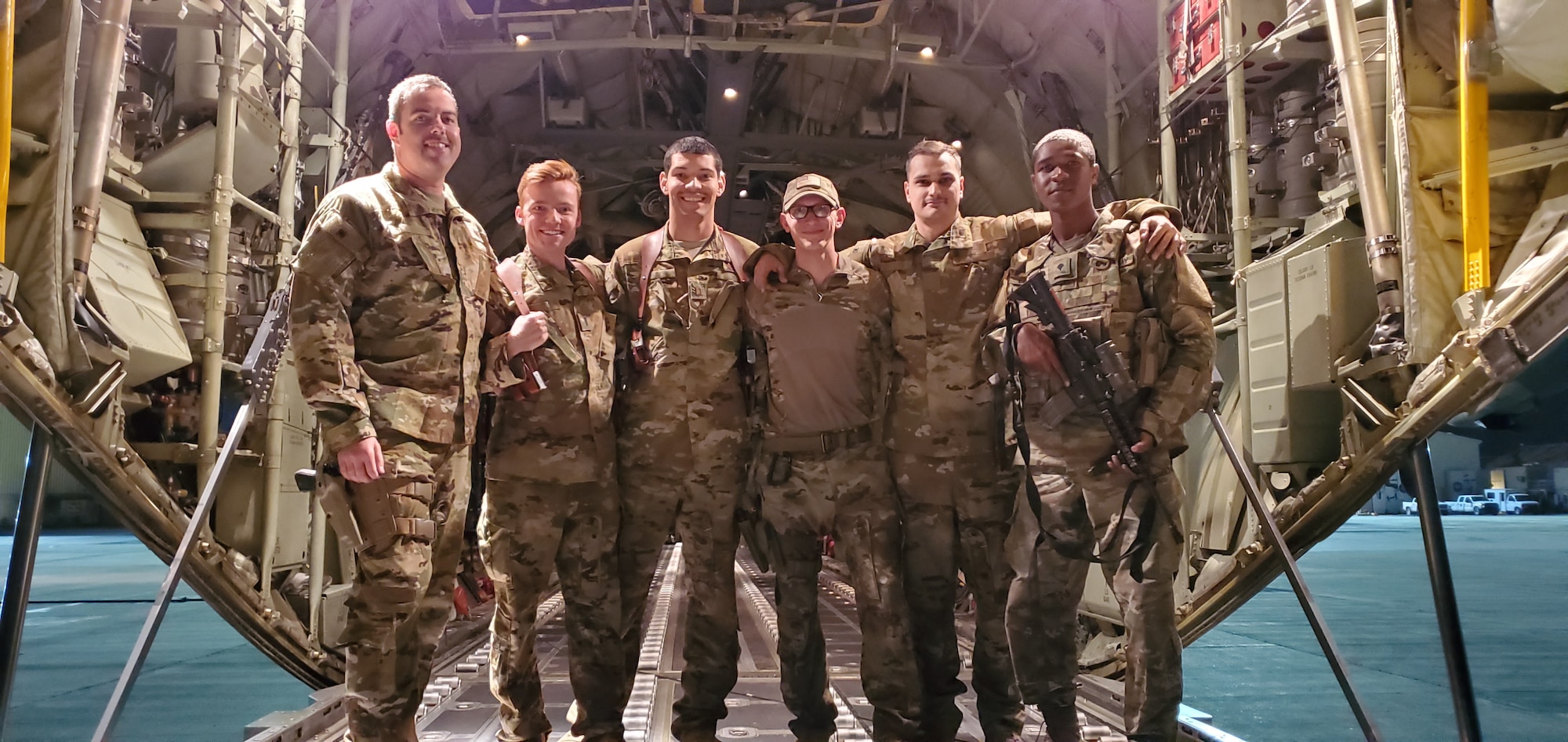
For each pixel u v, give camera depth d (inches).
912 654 114.8
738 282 119.6
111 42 122.6
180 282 165.8
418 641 103.3
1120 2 234.2
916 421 118.6
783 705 145.9
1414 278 118.9
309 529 193.5
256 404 104.2
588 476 115.6
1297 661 202.2
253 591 158.1
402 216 103.5
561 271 120.6
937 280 119.3
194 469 171.0
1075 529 111.6
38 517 108.7
